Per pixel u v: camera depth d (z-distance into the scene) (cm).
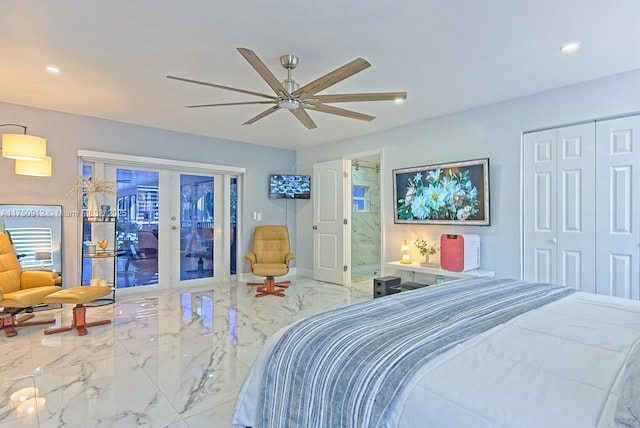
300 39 245
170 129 501
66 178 427
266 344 154
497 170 383
